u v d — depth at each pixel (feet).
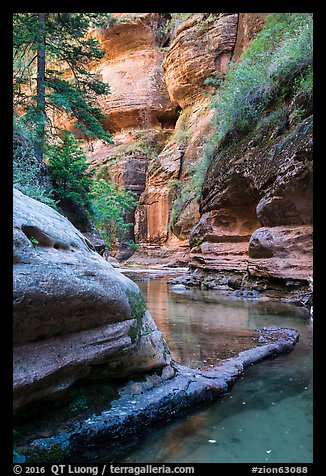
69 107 44.50
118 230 100.07
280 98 38.37
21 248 7.70
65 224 10.63
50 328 7.79
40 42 42.24
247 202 41.14
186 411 9.59
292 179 29.89
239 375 12.06
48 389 7.61
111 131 126.11
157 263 86.22
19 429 7.27
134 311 10.37
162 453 7.68
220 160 46.70
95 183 86.69
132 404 8.93
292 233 31.45
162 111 117.29
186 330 18.71
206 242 47.21
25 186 30.12
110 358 8.95
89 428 7.81
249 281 35.04
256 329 18.84
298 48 35.04
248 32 72.49
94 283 8.89
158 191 97.76
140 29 116.98
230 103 46.57
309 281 27.55
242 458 7.43
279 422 8.95
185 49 90.84
